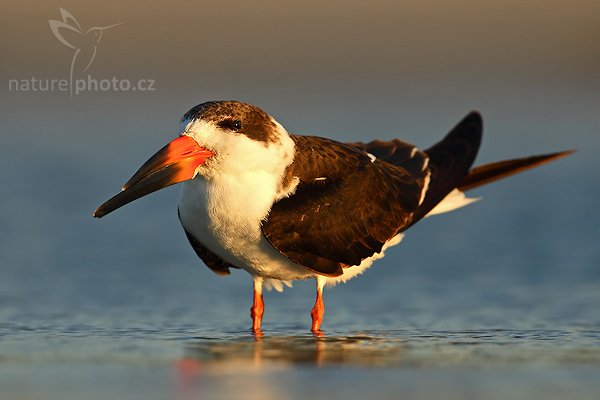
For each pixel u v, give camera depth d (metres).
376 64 31.78
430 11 33.25
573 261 15.10
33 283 13.63
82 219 17.95
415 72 31.50
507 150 23.55
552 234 16.95
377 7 32.47
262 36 30.89
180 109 28.03
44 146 23.88
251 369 8.43
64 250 15.80
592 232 17.06
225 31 30.67
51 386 7.78
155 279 14.06
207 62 29.98
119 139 24.80
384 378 8.10
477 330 10.82
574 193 20.00
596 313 11.89
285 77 30.36
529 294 13.10
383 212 11.57
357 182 11.30
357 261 11.38
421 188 12.16
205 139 10.20
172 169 10.15
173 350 9.39
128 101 28.72
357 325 11.24
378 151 12.55
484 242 16.47
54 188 20.08
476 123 13.13
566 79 31.50
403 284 13.85
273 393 7.56
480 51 32.78
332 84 30.17
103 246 16.17
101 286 13.52
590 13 33.47
